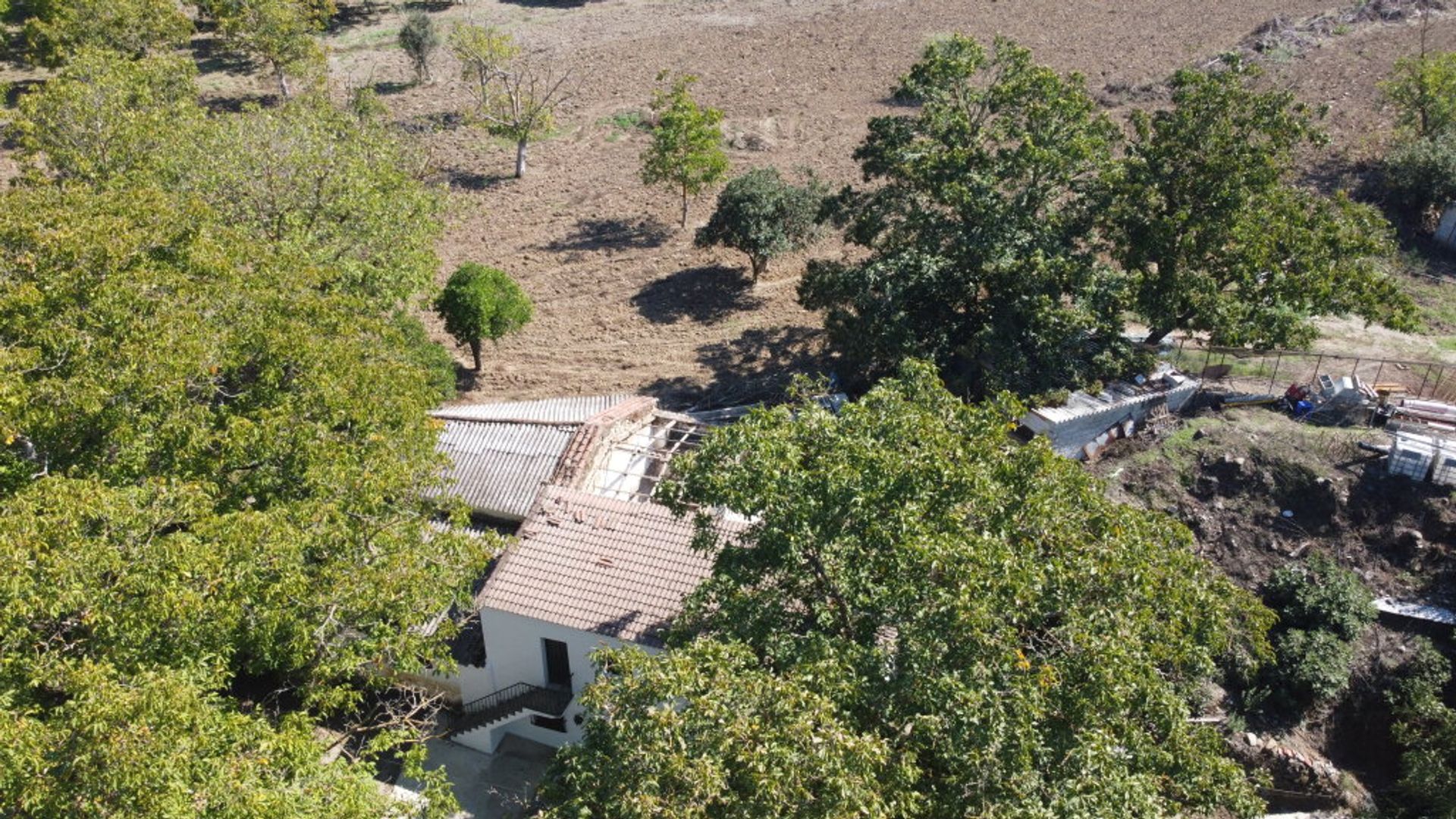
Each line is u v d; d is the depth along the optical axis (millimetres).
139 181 33562
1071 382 34344
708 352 42875
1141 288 33906
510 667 26812
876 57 70250
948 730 16250
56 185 37000
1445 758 26109
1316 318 40250
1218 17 71312
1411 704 27531
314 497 22812
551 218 54281
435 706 28422
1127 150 35875
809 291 37781
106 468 22266
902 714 16859
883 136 36281
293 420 24078
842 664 17188
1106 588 18141
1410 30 64625
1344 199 35000
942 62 35375
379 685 25297
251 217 34156
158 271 25547
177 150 34781
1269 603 29734
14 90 66000
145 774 15367
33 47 63250
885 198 36406
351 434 25281
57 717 16406
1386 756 28188
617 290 48000
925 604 17031
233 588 19531
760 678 16375
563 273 49406
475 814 25797
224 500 23406
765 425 20375
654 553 26562
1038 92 34688
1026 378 33812
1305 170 50875
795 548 18266
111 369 22516
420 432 25625
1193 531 31281
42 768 15555
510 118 58688
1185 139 33312
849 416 20312
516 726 27922
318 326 26672
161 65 44156
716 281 48250
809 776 14961
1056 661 17281
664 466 32281
